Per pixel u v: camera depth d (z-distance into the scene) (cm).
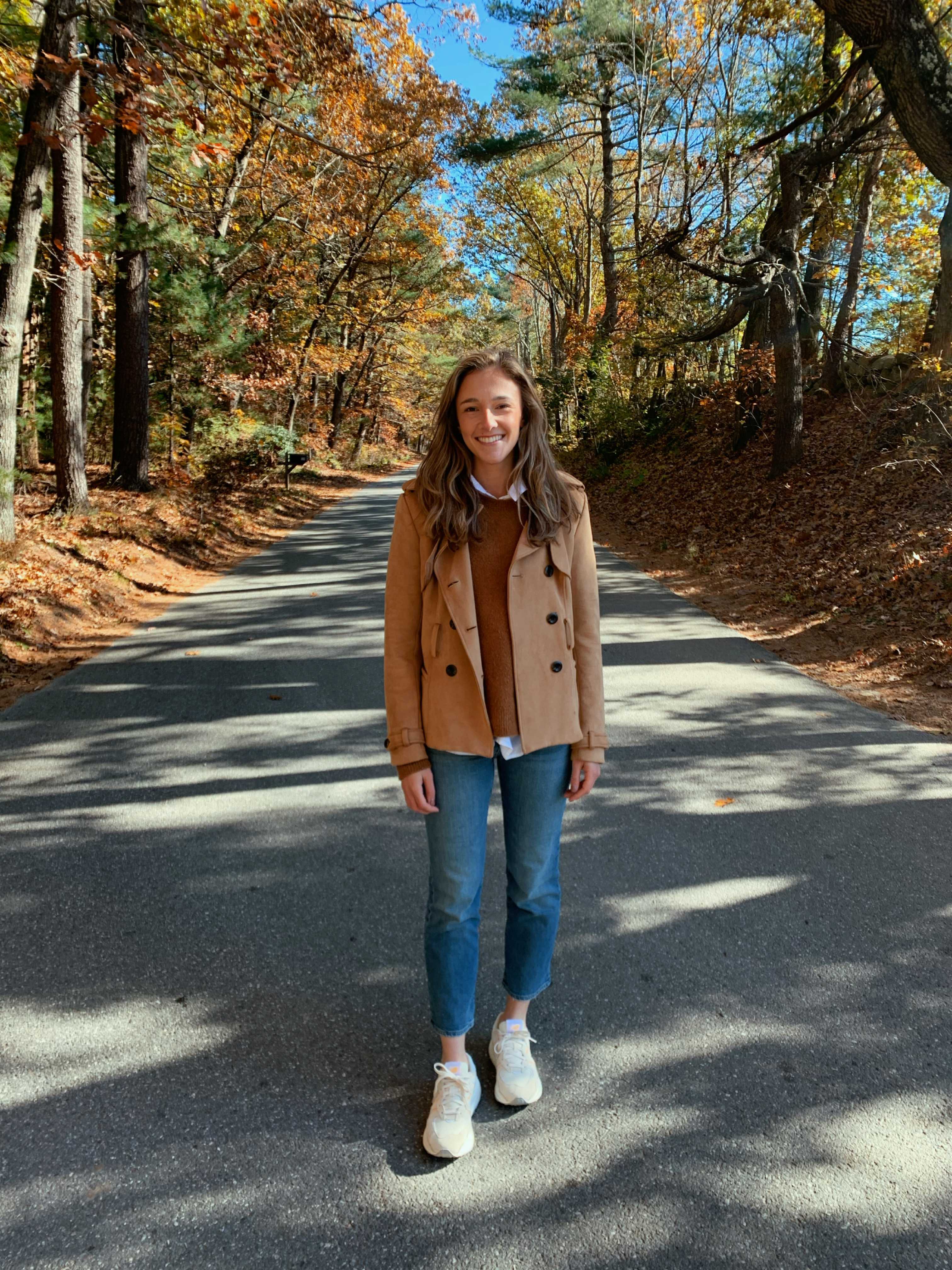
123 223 1364
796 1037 234
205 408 1902
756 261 1267
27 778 425
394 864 334
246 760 447
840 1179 188
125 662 646
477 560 194
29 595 759
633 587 952
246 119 1620
